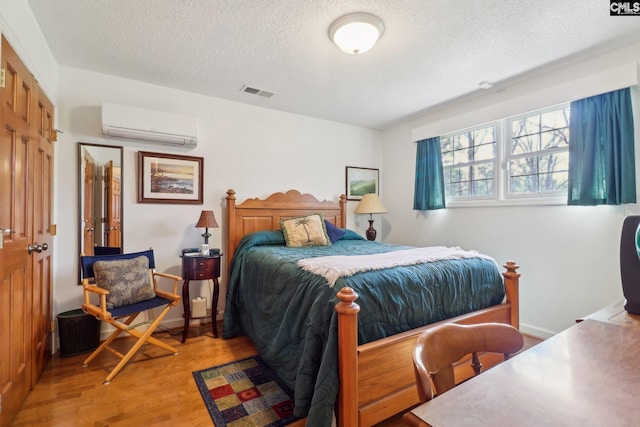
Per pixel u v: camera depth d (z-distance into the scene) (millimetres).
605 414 547
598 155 2283
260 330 2168
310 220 3152
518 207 2838
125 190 2736
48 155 2168
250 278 2498
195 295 3045
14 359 1571
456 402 590
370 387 1451
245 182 3324
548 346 823
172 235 2938
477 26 1966
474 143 3307
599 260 2334
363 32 1903
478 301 1986
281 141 3570
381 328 1550
